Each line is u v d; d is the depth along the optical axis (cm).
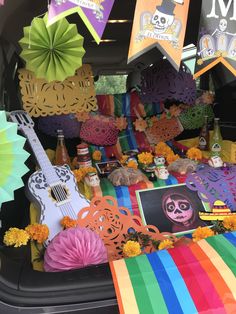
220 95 262
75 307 101
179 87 243
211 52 114
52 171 168
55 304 101
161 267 111
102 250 129
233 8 112
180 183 186
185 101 246
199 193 181
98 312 102
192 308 97
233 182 188
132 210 175
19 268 116
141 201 177
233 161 227
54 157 223
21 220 175
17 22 125
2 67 125
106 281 106
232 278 104
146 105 253
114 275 108
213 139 246
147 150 244
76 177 191
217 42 113
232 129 254
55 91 181
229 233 130
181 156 232
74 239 127
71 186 168
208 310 96
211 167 202
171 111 258
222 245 121
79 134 236
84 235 129
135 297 100
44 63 117
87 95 188
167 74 241
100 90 245
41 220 154
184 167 194
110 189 183
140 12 99
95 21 93
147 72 244
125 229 151
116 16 187
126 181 184
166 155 229
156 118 256
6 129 93
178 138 266
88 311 101
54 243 128
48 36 112
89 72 188
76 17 180
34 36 111
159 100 244
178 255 117
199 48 113
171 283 104
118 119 247
